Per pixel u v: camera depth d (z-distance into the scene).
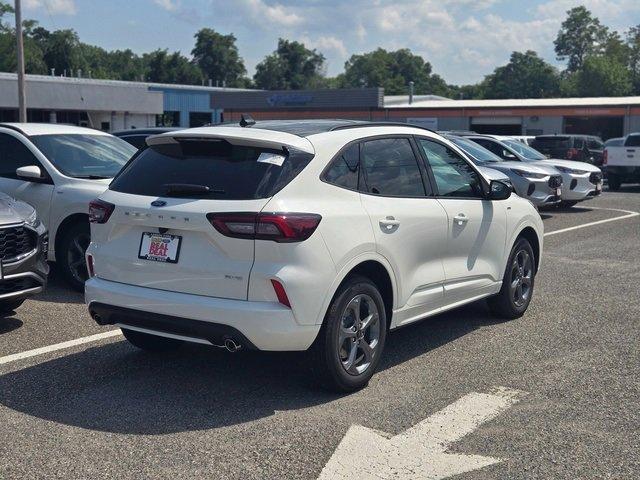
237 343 4.96
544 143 27.17
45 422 4.94
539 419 5.00
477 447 4.57
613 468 4.29
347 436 4.70
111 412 5.11
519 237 7.59
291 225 4.92
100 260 5.55
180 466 4.31
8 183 8.83
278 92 61.66
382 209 5.62
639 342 6.80
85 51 133.62
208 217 4.98
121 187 5.59
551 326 7.35
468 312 7.88
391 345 6.71
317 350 5.21
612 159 24.88
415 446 4.58
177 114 75.06
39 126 9.47
